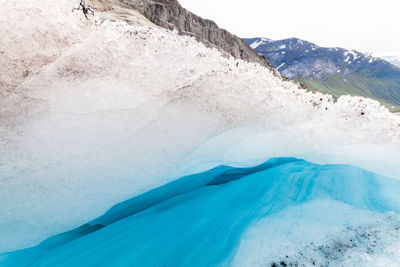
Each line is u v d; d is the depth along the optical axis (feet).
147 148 14.60
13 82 16.80
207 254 7.97
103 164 13.16
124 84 18.75
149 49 21.49
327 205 9.70
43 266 7.95
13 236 9.16
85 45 20.22
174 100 18.51
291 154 14.83
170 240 8.91
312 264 6.86
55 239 9.33
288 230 8.34
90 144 14.17
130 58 20.53
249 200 10.85
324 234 7.94
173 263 7.91
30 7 18.97
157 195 12.09
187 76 20.59
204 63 21.99
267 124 17.75
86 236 9.52
